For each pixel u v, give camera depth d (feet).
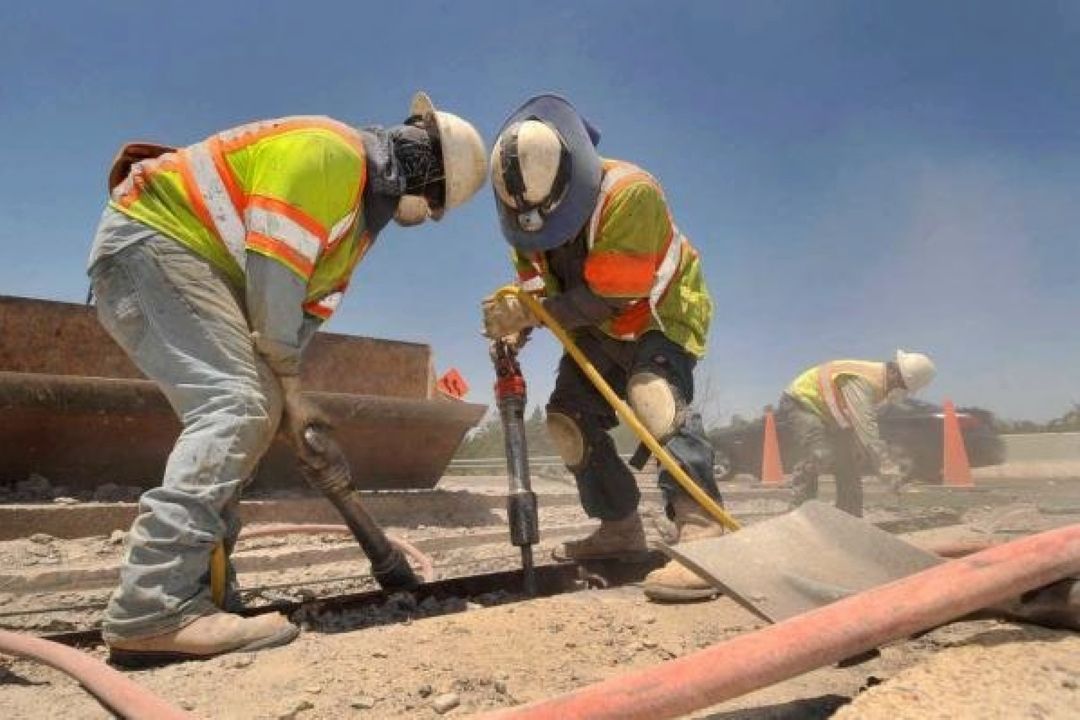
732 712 5.92
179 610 7.54
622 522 12.48
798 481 22.50
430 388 23.53
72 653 6.87
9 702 6.48
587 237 10.69
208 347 8.09
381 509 19.54
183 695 6.54
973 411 43.04
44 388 15.35
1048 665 5.66
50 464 16.11
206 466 7.69
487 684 6.80
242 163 8.44
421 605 10.57
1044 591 6.49
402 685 6.81
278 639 7.83
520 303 11.28
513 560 15.47
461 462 59.21
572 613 8.98
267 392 8.41
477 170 10.22
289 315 8.23
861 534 8.16
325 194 8.43
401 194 9.59
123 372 18.78
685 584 9.39
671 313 11.16
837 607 5.28
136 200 8.36
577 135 10.57
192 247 8.23
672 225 11.23
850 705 5.18
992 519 22.07
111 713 6.23
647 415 10.80
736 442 45.42
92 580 12.54
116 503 15.71
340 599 10.11
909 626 5.25
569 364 12.35
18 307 17.58
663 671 4.73
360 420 19.22
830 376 22.31
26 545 14.12
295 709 6.21
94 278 8.43
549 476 44.34
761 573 7.55
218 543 8.12
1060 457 53.01
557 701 4.63
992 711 4.93
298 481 19.45
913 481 41.55
